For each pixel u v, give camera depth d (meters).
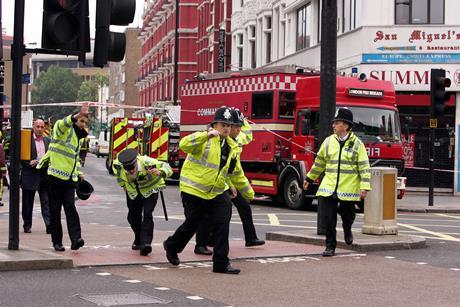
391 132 29.00
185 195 13.11
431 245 17.66
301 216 26.31
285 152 30.53
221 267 13.02
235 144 13.19
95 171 61.50
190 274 12.88
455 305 10.68
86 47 13.35
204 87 35.28
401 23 40.25
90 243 17.02
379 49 40.16
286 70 30.83
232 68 62.66
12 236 13.83
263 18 56.09
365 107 28.72
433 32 39.75
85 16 13.29
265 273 13.16
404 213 29.69
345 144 15.17
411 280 12.67
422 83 39.81
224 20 66.88
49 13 13.19
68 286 11.54
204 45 76.06
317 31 47.09
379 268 13.92
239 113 14.38
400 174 29.31
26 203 19.41
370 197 17.59
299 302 10.75
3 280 11.90
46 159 15.31
